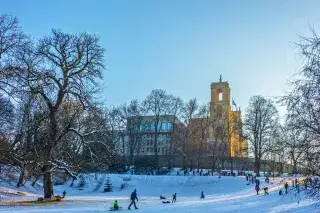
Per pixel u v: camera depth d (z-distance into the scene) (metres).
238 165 118.12
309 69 16.89
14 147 46.44
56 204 45.25
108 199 57.38
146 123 125.00
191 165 114.75
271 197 54.09
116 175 93.56
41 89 47.97
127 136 127.00
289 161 18.61
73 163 52.38
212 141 126.62
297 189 17.78
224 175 97.38
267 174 90.69
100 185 87.31
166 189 88.69
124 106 123.12
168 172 107.81
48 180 51.00
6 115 44.94
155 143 119.75
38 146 47.75
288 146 17.80
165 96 123.19
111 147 57.62
